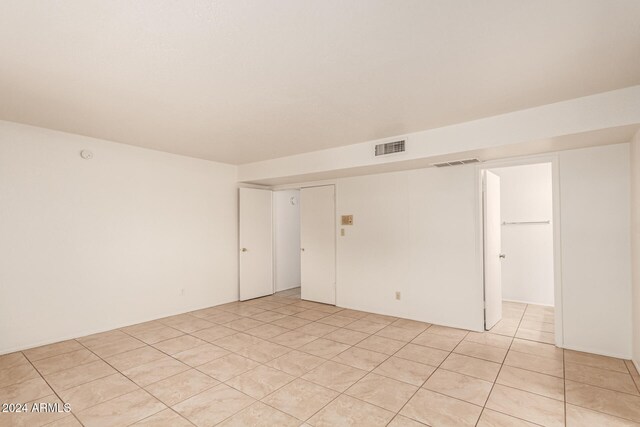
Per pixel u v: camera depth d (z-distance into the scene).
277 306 5.35
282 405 2.39
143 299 4.48
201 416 2.26
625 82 2.49
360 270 5.02
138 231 4.44
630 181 3.07
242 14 1.66
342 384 2.69
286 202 6.90
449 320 4.18
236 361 3.16
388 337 3.81
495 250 4.32
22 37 1.84
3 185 3.37
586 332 3.30
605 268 3.21
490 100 2.84
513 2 1.58
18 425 2.17
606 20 1.72
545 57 2.12
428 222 4.34
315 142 4.23
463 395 2.50
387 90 2.63
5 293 3.37
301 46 1.98
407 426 2.13
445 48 2.01
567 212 3.39
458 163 3.99
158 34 1.83
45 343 3.61
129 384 2.72
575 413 2.26
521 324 4.26
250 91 2.63
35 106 2.93
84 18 1.67
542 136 2.96
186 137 3.99
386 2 1.57
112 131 3.74
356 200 5.07
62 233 3.76
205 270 5.26
